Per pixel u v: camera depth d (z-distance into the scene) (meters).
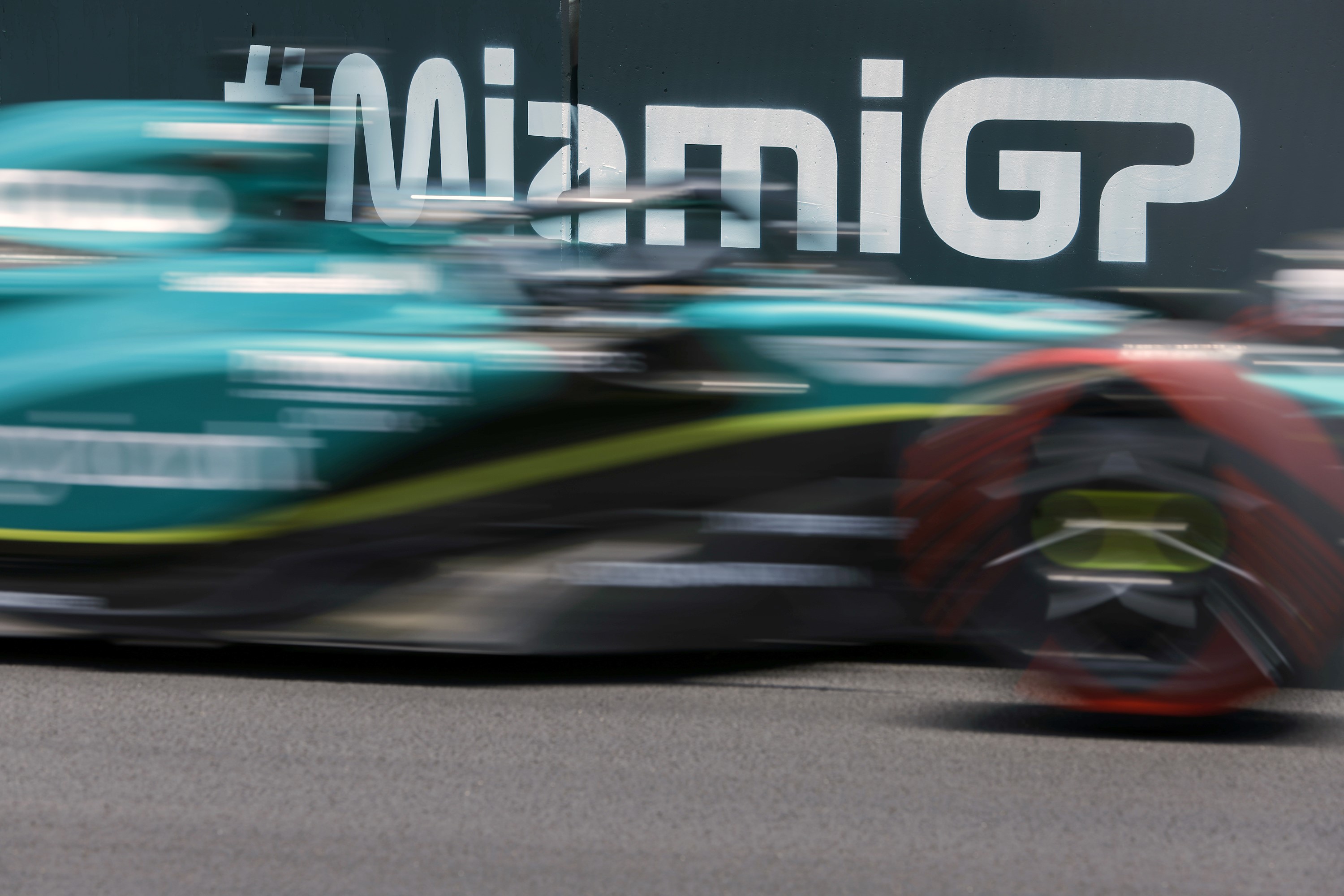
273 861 7.33
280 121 11.23
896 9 23.42
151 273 10.77
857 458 10.05
